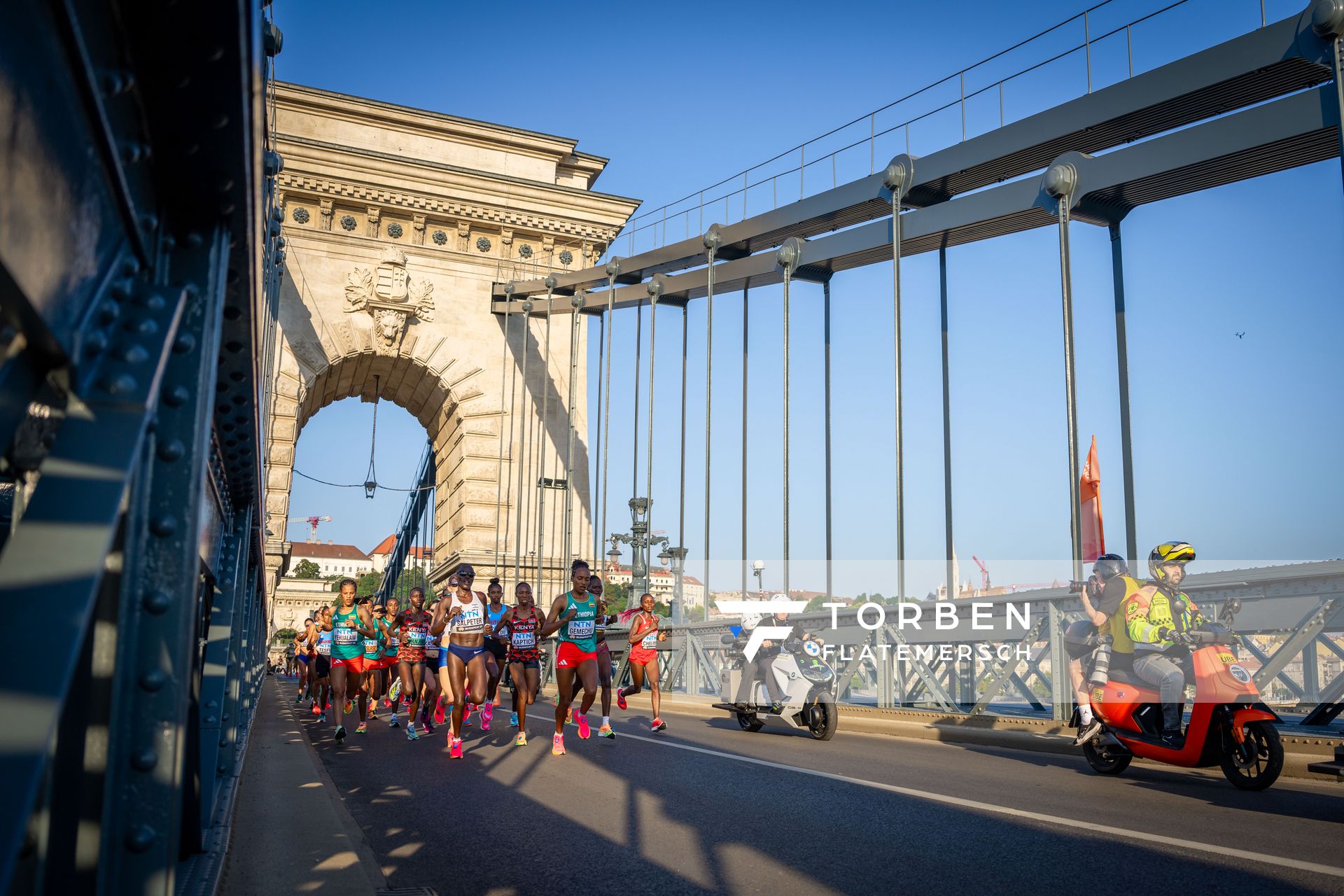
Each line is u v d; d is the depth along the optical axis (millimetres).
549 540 32406
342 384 33750
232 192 1554
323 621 15141
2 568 956
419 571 44156
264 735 10102
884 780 6605
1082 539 11406
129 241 1324
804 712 10172
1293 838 4516
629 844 4512
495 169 34500
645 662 11164
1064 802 5648
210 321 1604
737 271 22359
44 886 1281
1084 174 13508
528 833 4801
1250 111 11805
